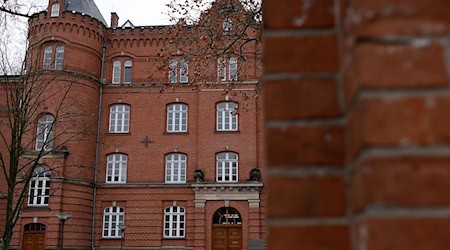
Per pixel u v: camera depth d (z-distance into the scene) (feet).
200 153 97.55
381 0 3.34
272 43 4.03
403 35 3.26
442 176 3.04
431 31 3.25
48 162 90.58
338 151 3.75
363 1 3.35
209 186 93.81
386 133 3.12
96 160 98.53
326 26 4.01
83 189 93.66
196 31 59.16
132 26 106.73
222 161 97.40
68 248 88.48
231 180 96.07
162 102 102.12
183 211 95.76
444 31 3.25
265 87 3.96
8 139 93.71
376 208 3.03
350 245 3.58
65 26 98.22
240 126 98.22
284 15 4.09
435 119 3.13
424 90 3.18
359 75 3.24
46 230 87.76
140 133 100.63
